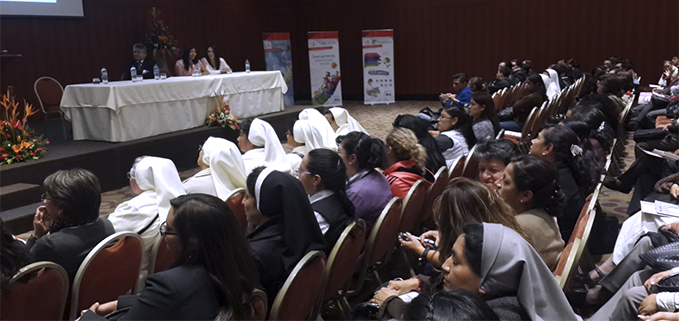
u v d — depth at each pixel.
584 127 4.00
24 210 5.37
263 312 2.08
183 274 1.84
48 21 10.95
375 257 3.21
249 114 9.55
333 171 2.84
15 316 2.18
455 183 2.32
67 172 2.63
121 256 2.67
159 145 7.59
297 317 2.42
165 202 3.21
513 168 2.58
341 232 2.81
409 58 16.20
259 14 16.09
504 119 7.78
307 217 2.45
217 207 1.92
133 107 7.34
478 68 15.48
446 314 1.19
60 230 2.60
